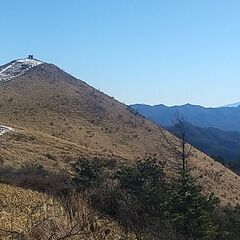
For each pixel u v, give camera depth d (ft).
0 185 76.69
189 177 63.52
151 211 65.87
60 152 157.69
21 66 376.89
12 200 65.57
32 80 331.57
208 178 195.42
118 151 211.41
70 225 45.55
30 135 173.06
